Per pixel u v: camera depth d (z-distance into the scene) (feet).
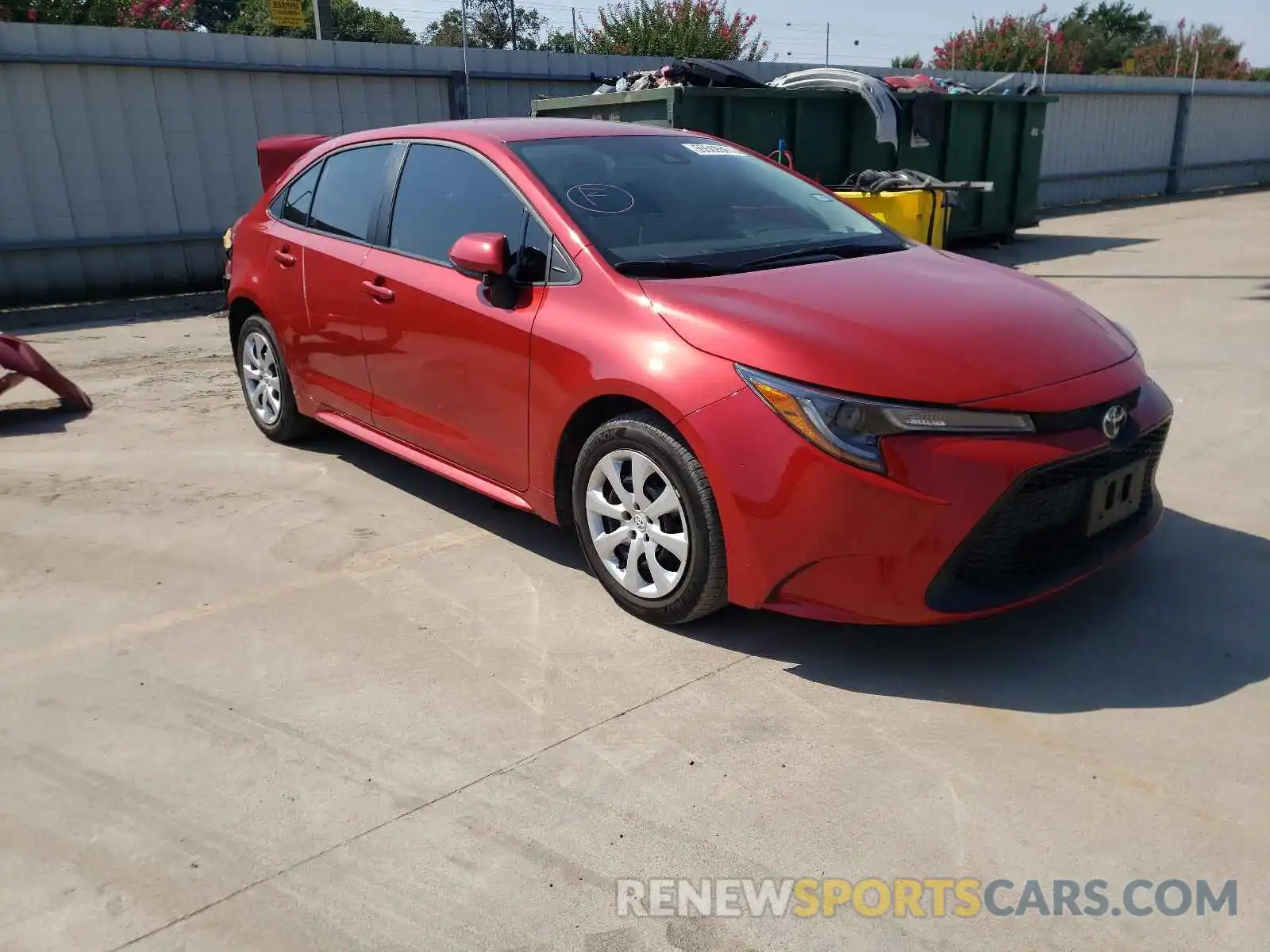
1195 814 7.65
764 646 10.30
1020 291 10.95
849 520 8.82
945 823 7.64
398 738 8.89
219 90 33.37
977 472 8.69
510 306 11.35
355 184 14.62
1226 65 105.60
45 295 31.68
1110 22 148.15
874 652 10.12
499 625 10.86
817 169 35.76
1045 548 9.45
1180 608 10.78
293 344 15.60
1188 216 54.29
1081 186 61.57
